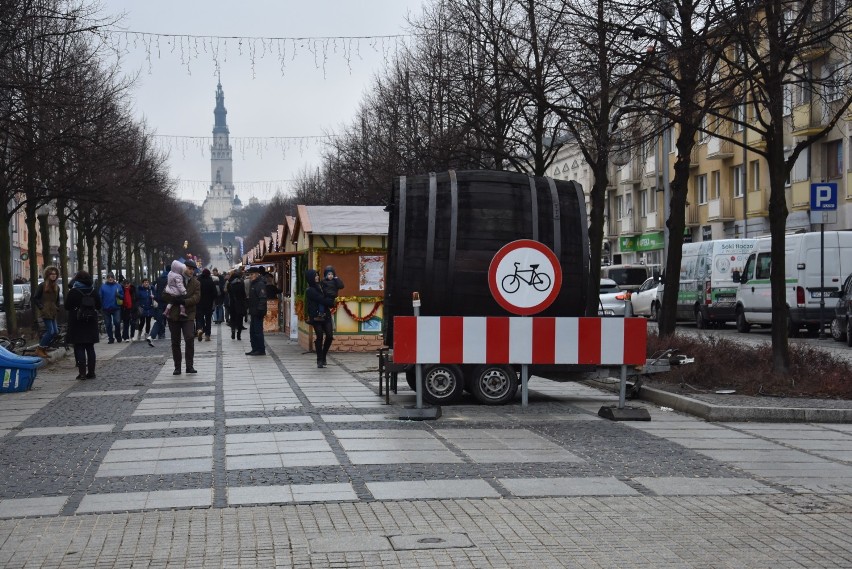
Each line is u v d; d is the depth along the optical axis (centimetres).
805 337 3172
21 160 2836
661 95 1727
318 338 2184
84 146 2944
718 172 5612
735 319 3641
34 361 1752
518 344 1382
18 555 691
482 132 2869
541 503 834
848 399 1421
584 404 1480
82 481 937
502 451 1076
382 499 847
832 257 3114
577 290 1480
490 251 1476
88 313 1934
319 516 789
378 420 1312
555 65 2134
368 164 4781
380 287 2717
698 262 3834
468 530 747
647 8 1739
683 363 1514
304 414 1377
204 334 3388
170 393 1667
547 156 2869
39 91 2325
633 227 6881
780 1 1516
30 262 3678
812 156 4456
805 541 721
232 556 680
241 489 888
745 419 1306
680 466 995
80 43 3173
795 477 947
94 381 1916
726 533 741
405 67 4234
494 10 3041
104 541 723
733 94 1688
